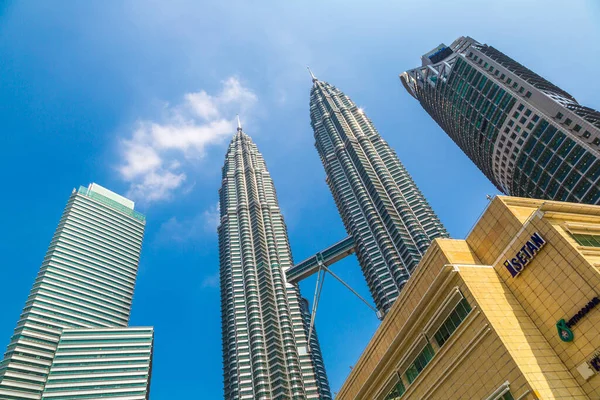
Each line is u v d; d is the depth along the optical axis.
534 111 127.62
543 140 124.75
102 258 197.25
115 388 146.75
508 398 24.45
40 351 150.75
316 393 128.38
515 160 136.62
